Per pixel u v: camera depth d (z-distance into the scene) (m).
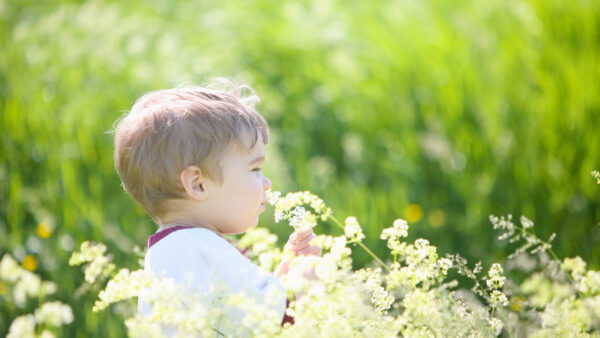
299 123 4.73
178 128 2.09
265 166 4.10
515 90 4.55
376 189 4.34
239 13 6.00
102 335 3.30
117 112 4.76
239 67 5.24
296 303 1.73
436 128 4.59
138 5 6.47
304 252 2.27
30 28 5.94
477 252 3.87
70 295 3.49
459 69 4.80
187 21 6.06
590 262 3.72
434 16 5.45
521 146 4.27
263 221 3.81
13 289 3.42
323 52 5.44
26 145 4.62
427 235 4.05
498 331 1.93
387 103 4.77
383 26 5.57
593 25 4.76
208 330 1.62
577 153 4.15
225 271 1.98
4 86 5.21
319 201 2.03
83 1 6.98
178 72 5.05
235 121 2.12
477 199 4.14
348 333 1.70
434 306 1.78
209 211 2.13
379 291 1.89
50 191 4.31
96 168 4.39
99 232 3.96
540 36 4.81
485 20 5.20
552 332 1.81
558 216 3.96
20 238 4.09
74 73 5.14
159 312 1.66
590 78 4.39
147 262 2.07
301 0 6.31
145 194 2.16
